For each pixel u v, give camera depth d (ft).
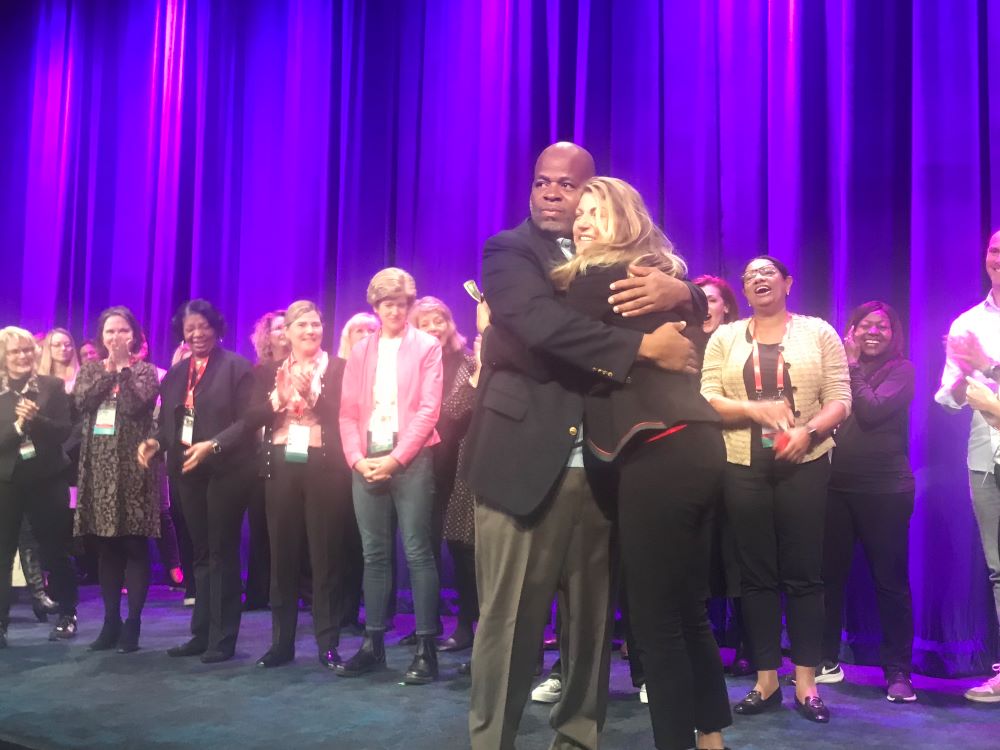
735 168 12.21
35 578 12.96
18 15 20.76
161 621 12.91
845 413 8.57
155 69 18.49
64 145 19.52
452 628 12.91
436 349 9.84
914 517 10.68
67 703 8.50
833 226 11.60
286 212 16.55
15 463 10.86
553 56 13.80
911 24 11.32
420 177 15.30
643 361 4.91
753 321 9.16
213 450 10.02
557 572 5.19
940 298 10.64
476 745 5.15
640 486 4.92
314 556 10.03
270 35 17.22
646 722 8.00
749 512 8.55
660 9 13.10
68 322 19.24
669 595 4.96
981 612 10.34
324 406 9.96
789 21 11.90
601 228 5.16
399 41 15.79
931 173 10.75
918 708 8.64
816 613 8.40
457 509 10.48
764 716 8.34
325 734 7.56
